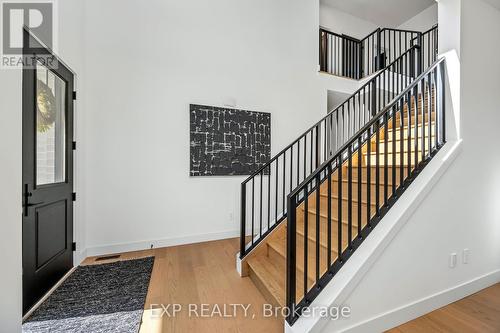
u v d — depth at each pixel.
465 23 1.94
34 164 1.92
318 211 1.49
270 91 3.90
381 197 2.21
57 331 1.57
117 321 1.68
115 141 2.99
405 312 1.65
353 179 2.65
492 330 1.59
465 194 1.98
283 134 4.00
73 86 2.62
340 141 4.54
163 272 2.45
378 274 1.53
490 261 2.19
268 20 3.89
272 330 1.60
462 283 1.98
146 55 3.14
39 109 2.05
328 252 1.52
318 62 4.34
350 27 5.80
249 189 3.73
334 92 4.58
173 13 3.28
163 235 3.23
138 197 3.11
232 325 1.65
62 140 2.43
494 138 2.18
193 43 3.39
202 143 3.41
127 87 3.05
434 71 2.01
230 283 2.22
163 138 3.23
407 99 1.99
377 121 1.74
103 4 2.95
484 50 2.08
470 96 1.98
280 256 2.25
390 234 1.55
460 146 1.91
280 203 3.97
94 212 2.90
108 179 2.96
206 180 3.47
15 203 1.34
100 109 2.93
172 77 3.27
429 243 1.77
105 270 2.49
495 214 2.21
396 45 6.20
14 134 1.33
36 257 1.93
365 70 5.85
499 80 2.20
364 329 1.47
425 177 1.78
